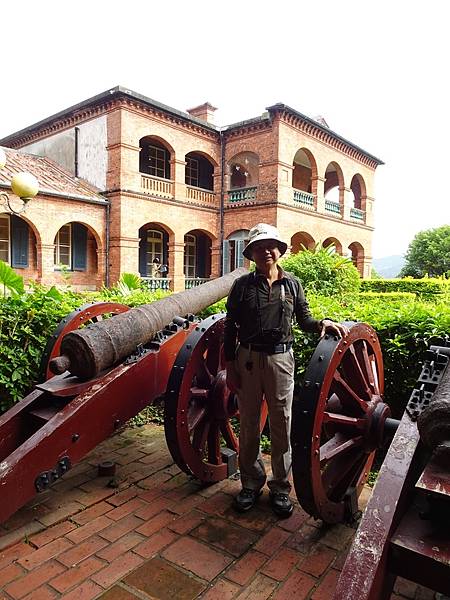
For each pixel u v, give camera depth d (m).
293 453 2.28
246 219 17.95
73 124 16.77
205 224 18.27
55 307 4.42
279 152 16.94
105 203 15.21
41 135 18.28
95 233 15.23
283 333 2.70
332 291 10.10
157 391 3.23
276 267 2.76
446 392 1.72
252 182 19.78
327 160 19.72
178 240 17.22
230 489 3.12
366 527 1.52
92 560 2.32
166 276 18.11
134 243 15.67
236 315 2.79
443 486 1.47
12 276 5.12
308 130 18.22
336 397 2.75
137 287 7.71
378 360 3.00
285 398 2.72
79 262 16.33
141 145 18.09
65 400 2.83
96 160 15.95
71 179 15.95
